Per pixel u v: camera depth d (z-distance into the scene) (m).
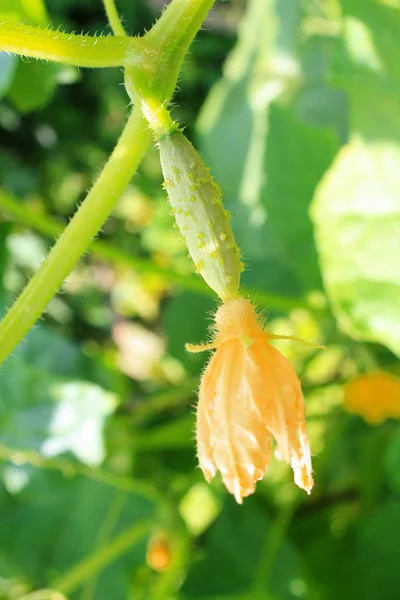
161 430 0.45
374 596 0.40
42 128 0.98
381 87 0.37
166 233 0.65
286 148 0.43
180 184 0.27
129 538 0.43
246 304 0.27
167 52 0.27
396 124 0.37
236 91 0.55
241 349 0.26
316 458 0.45
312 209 0.38
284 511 0.43
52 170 1.00
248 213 0.50
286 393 0.26
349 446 0.46
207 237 0.27
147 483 0.44
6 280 0.49
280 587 0.41
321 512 0.44
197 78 0.94
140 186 0.80
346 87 0.38
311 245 0.42
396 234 0.37
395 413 0.40
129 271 0.86
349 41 0.38
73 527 0.44
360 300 0.38
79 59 0.27
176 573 0.42
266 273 0.48
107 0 0.29
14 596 0.43
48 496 0.44
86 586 0.43
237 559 0.42
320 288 0.42
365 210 0.38
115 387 0.46
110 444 0.44
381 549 0.40
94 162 1.01
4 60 0.39
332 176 0.38
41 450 0.44
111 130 1.00
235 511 0.43
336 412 0.46
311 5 0.52
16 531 0.44
